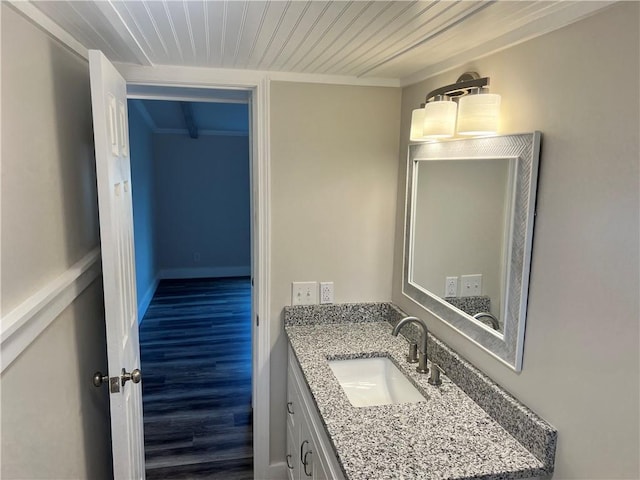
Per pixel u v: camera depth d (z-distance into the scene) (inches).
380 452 50.1
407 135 84.4
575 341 44.0
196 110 216.5
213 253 276.5
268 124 83.1
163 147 256.8
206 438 110.5
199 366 150.0
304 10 45.9
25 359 41.5
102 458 70.7
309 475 69.4
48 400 47.3
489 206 57.2
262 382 92.2
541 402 49.1
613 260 39.3
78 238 60.9
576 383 44.0
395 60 68.1
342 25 50.8
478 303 60.4
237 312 207.8
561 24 44.1
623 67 38.1
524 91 50.8
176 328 185.9
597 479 41.8
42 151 47.8
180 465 100.7
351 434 53.4
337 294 91.4
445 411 58.5
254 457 96.5
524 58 50.7
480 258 59.6
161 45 62.0
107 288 54.5
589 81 41.6
